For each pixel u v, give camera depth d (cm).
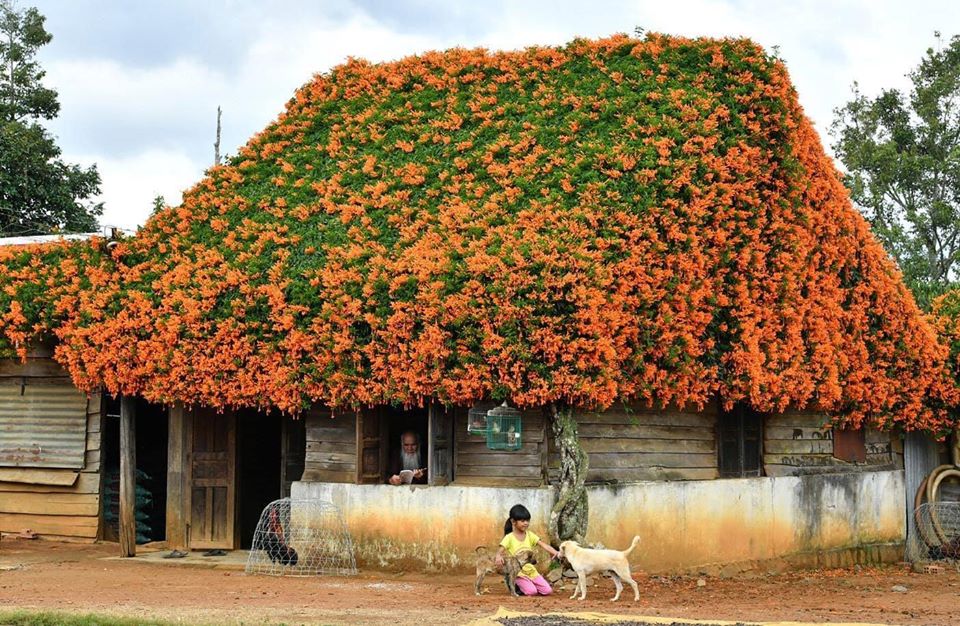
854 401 1833
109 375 1623
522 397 1366
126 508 1652
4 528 1862
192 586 1341
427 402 1479
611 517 1509
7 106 3525
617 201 1466
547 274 1362
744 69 1689
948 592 1552
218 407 1596
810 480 1827
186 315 1574
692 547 1616
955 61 3609
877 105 3653
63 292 1717
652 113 1612
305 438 1698
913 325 1919
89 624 1015
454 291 1404
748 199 1577
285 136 1916
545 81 1827
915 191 3556
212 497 1694
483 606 1202
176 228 1761
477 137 1728
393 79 1944
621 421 1572
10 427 1852
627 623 1054
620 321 1385
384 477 1559
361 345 1462
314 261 1576
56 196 3397
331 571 1494
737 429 1731
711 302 1525
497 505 1448
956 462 2094
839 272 1820
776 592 1474
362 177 1723
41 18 3653
